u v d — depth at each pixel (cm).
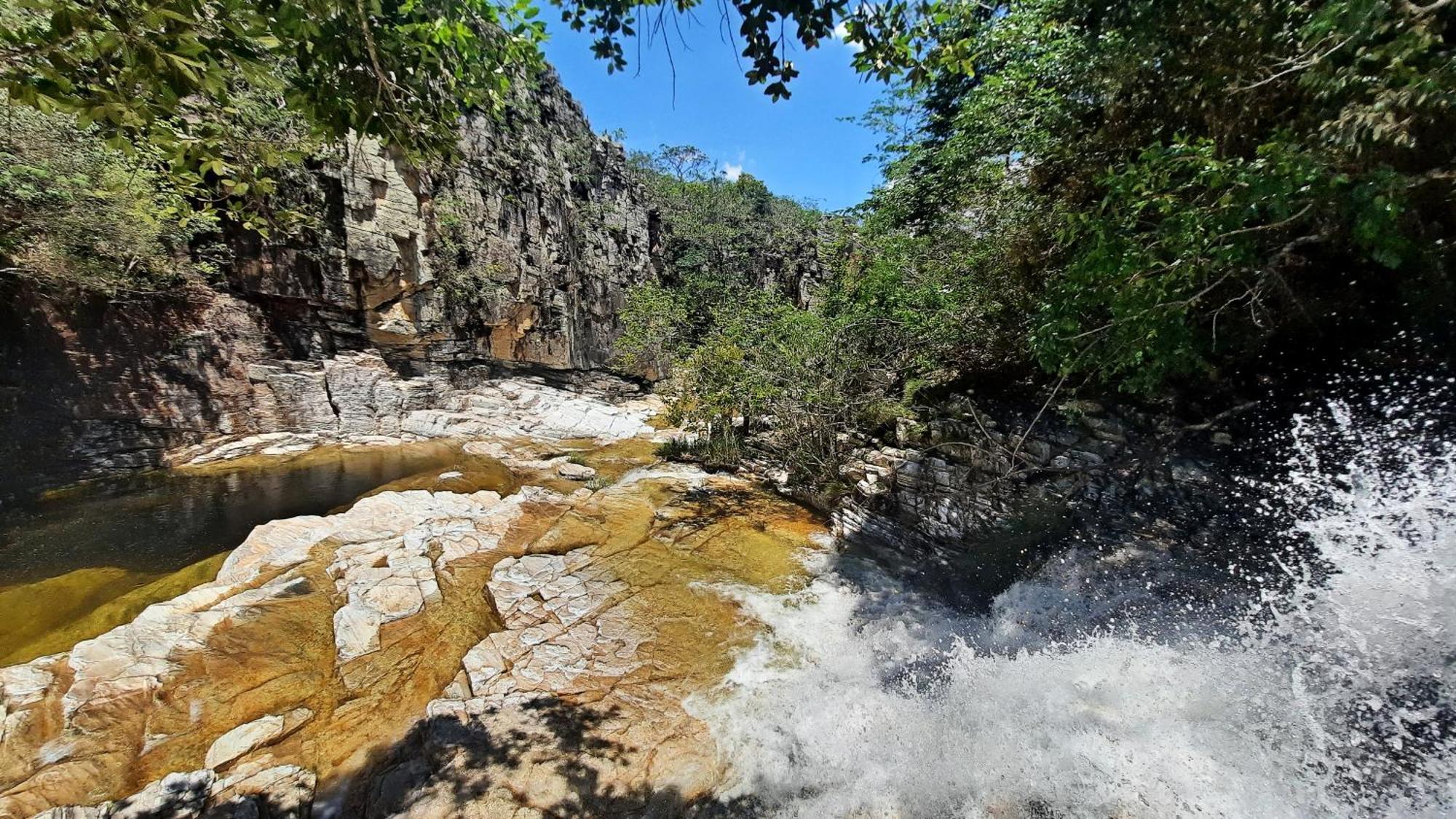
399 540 802
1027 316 655
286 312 1539
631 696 495
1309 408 466
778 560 769
